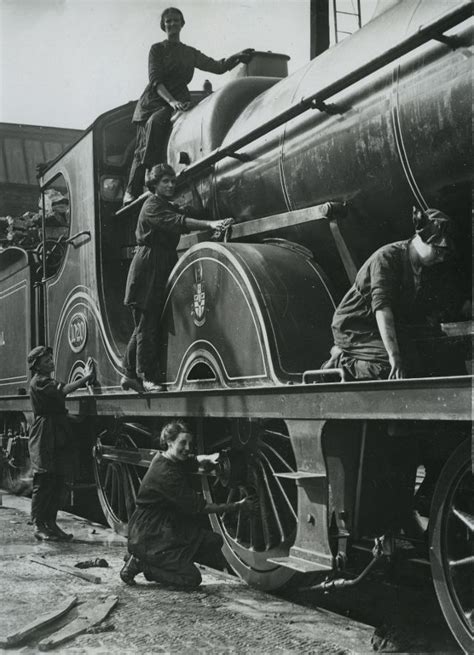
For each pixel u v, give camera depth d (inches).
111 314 267.7
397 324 154.6
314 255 196.4
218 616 167.2
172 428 195.5
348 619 164.9
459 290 152.0
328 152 173.0
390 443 158.4
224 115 222.8
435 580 138.2
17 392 347.6
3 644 152.0
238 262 186.5
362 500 157.3
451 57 141.1
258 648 145.5
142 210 221.8
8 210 437.1
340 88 160.6
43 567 218.4
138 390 228.2
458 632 134.3
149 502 196.2
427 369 154.3
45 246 315.6
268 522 189.3
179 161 228.1
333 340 179.8
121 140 282.2
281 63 251.8
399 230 167.3
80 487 299.3
